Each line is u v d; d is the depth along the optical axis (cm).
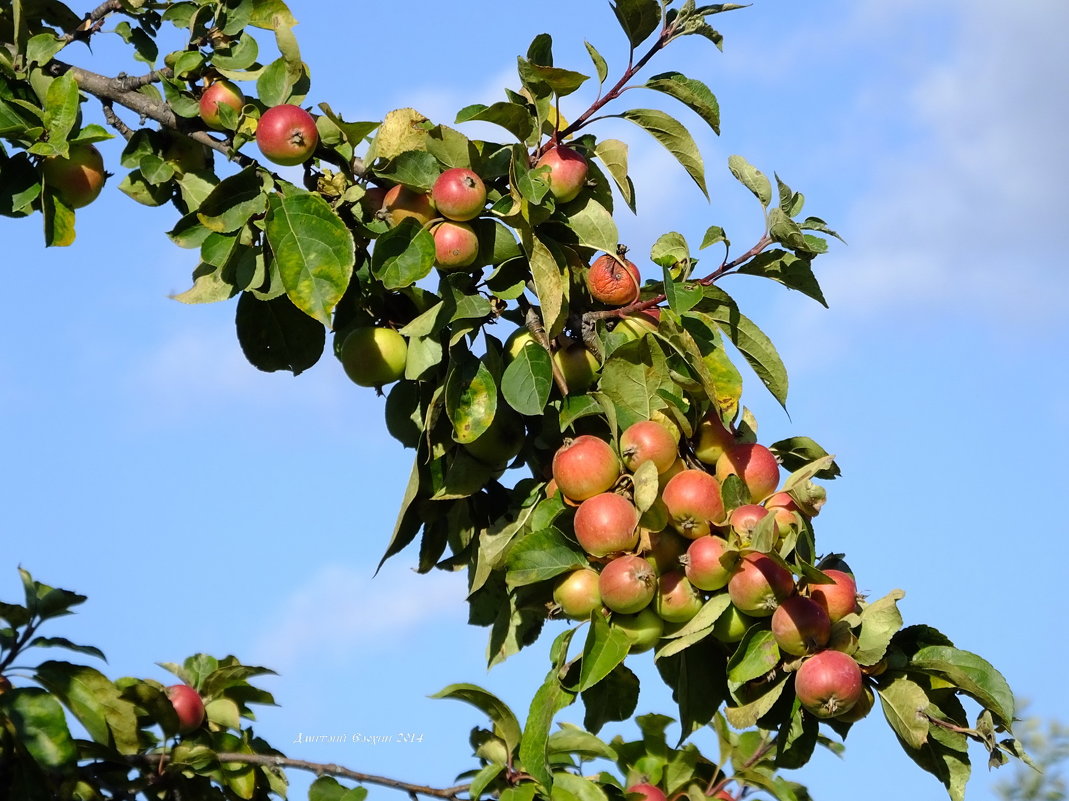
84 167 313
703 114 311
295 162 309
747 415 312
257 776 300
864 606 298
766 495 304
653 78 311
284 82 313
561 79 308
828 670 292
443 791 296
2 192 312
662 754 303
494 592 314
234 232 307
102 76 316
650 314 310
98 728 293
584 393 309
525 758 293
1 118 309
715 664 303
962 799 295
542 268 305
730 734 305
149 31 321
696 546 297
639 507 296
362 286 312
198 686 304
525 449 312
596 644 296
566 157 311
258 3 317
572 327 309
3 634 293
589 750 298
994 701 294
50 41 315
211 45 317
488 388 307
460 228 307
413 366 308
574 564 301
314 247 304
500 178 311
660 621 299
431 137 308
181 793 295
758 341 310
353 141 311
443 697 296
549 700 296
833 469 310
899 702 295
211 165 318
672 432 302
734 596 296
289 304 316
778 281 310
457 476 310
